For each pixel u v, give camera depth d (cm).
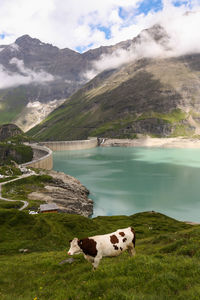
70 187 18025
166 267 1445
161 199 17075
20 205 12812
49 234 5444
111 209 15088
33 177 19638
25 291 1667
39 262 2391
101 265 1719
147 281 1300
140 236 7712
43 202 13862
